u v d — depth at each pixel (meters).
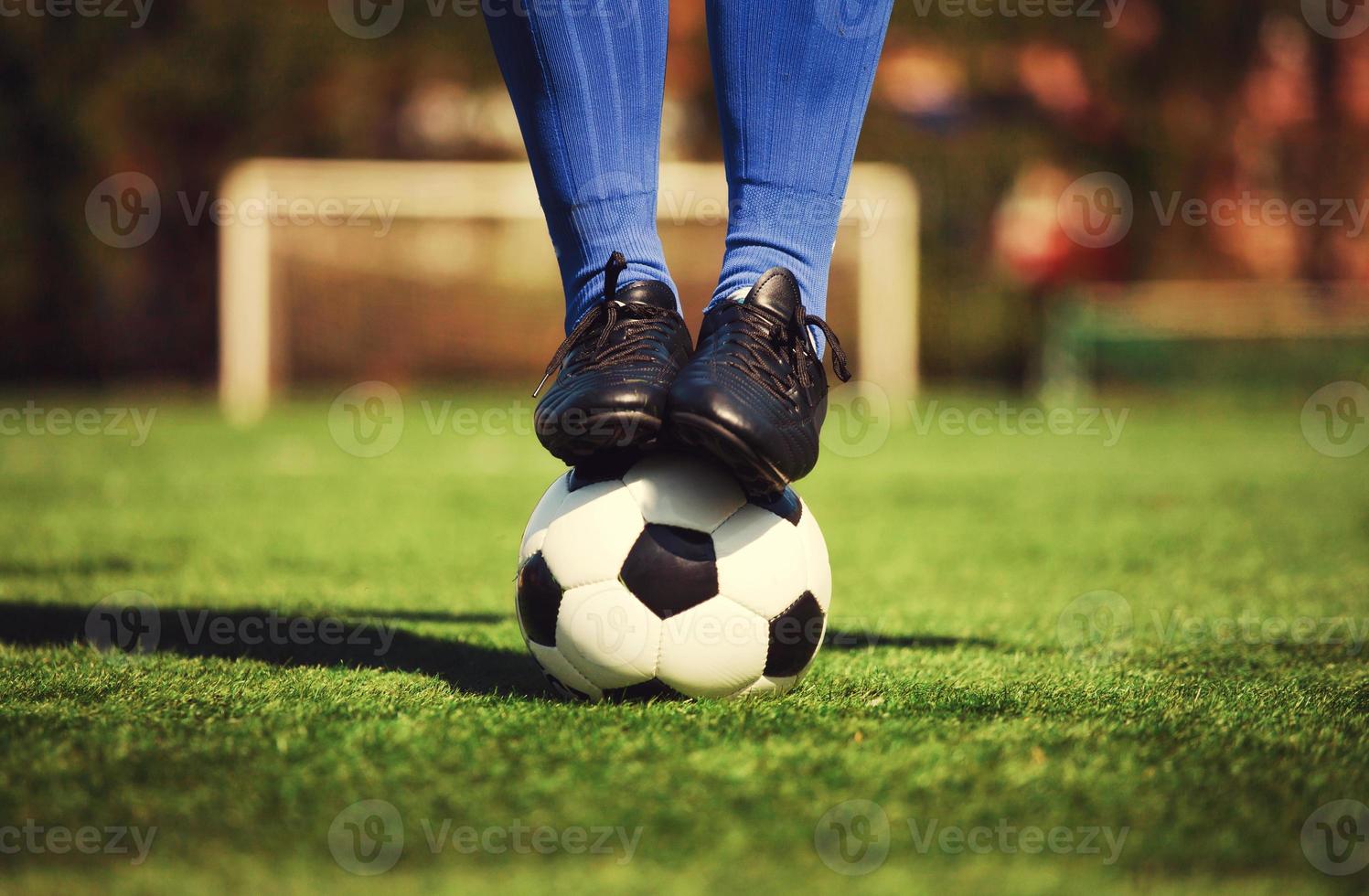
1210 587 5.25
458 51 20.83
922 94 21.42
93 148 19.84
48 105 19.58
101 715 2.67
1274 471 10.52
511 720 2.61
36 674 3.15
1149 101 21.50
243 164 19.94
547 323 19.53
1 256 19.70
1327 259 22.28
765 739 2.49
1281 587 5.23
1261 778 2.27
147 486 8.94
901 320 18.88
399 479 9.62
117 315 20.55
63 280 20.16
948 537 6.96
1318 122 22.06
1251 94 21.81
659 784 2.21
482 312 19.39
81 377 20.83
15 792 2.15
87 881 1.83
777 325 2.80
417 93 21.20
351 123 20.98
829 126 2.93
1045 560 6.11
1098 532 7.09
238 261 17.80
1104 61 21.16
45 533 6.60
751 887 1.82
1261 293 21.39
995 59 21.11
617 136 2.89
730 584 2.81
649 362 2.75
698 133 21.19
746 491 2.84
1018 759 2.37
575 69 2.83
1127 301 20.84
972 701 2.87
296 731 2.52
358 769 2.28
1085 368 19.22
